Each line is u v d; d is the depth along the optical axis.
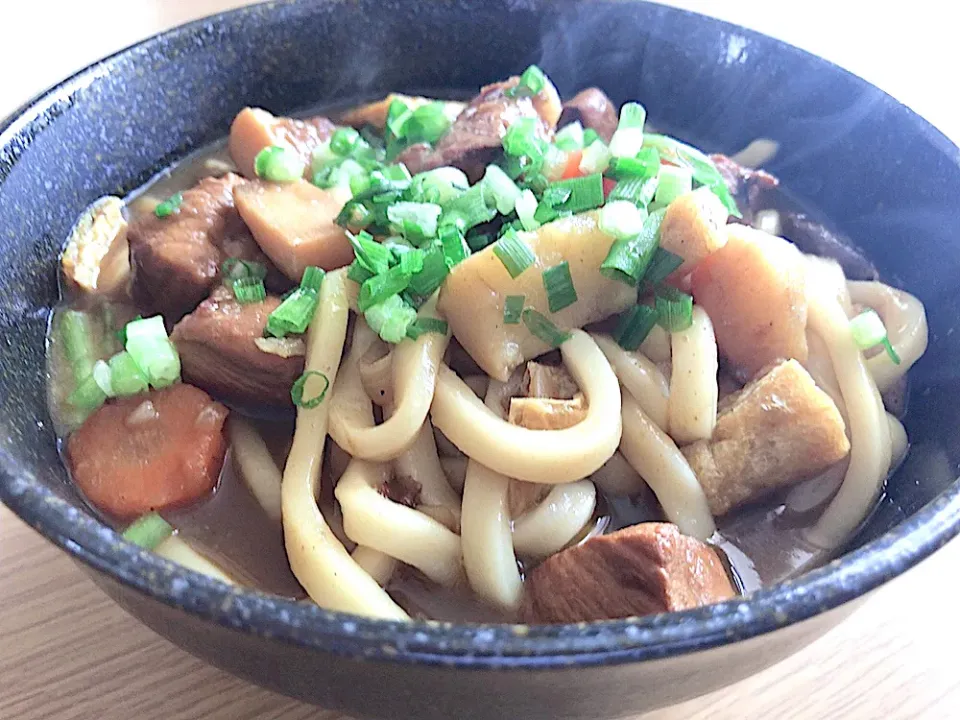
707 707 0.15
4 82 0.26
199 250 0.18
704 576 0.13
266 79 0.22
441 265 0.15
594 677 0.10
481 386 0.16
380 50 0.23
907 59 0.31
